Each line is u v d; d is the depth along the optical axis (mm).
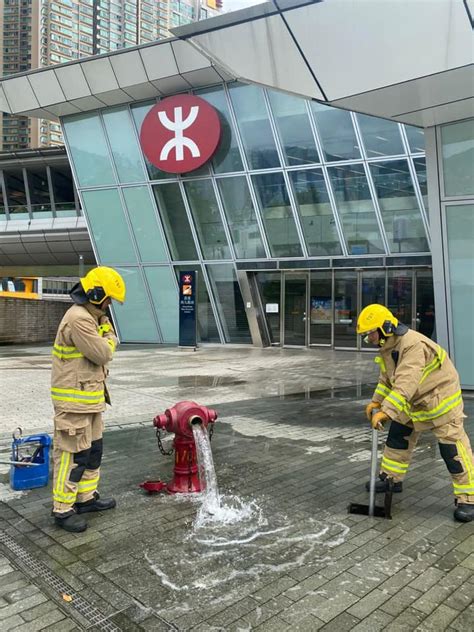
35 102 20797
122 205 21312
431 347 3920
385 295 18047
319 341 19047
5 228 30469
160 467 5176
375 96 7371
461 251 9445
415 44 6043
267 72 6906
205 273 20266
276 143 18406
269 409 8188
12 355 16859
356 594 2879
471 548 3439
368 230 17594
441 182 9375
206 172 19656
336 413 7891
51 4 108812
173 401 8820
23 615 2680
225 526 3764
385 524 3814
